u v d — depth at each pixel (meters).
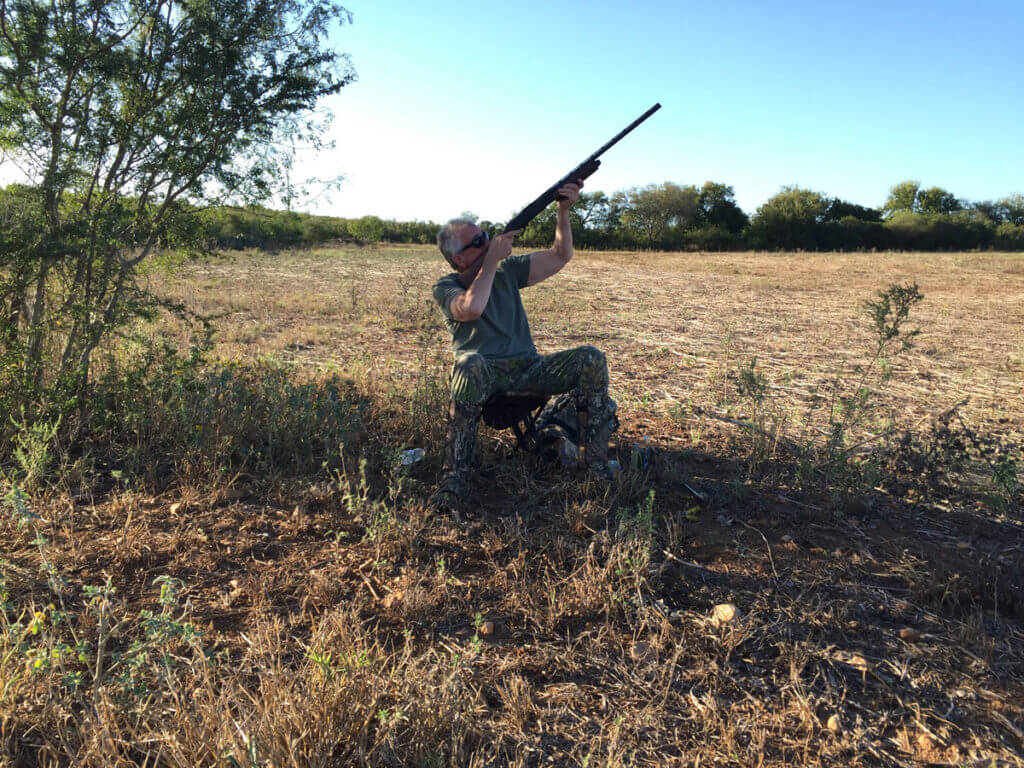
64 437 4.18
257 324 9.79
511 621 2.70
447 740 2.02
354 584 2.91
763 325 11.48
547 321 11.46
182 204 4.94
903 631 2.67
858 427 5.28
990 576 3.01
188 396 4.57
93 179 4.55
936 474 4.03
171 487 3.79
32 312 4.65
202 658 2.10
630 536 3.13
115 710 2.01
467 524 3.45
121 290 4.71
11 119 4.24
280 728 1.89
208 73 4.59
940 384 7.10
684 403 5.96
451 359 7.41
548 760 2.02
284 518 3.48
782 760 2.05
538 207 3.70
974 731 2.18
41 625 2.21
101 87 4.55
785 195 55.34
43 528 3.20
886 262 31.70
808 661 2.49
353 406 4.98
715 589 2.95
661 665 2.45
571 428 4.30
